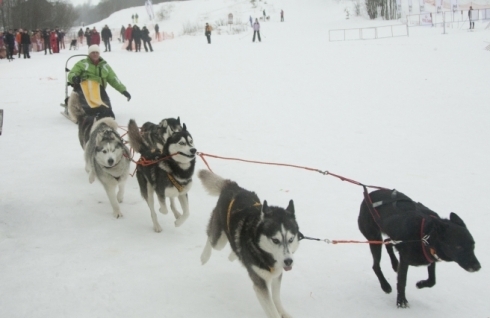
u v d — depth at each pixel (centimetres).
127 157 564
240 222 381
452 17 3447
